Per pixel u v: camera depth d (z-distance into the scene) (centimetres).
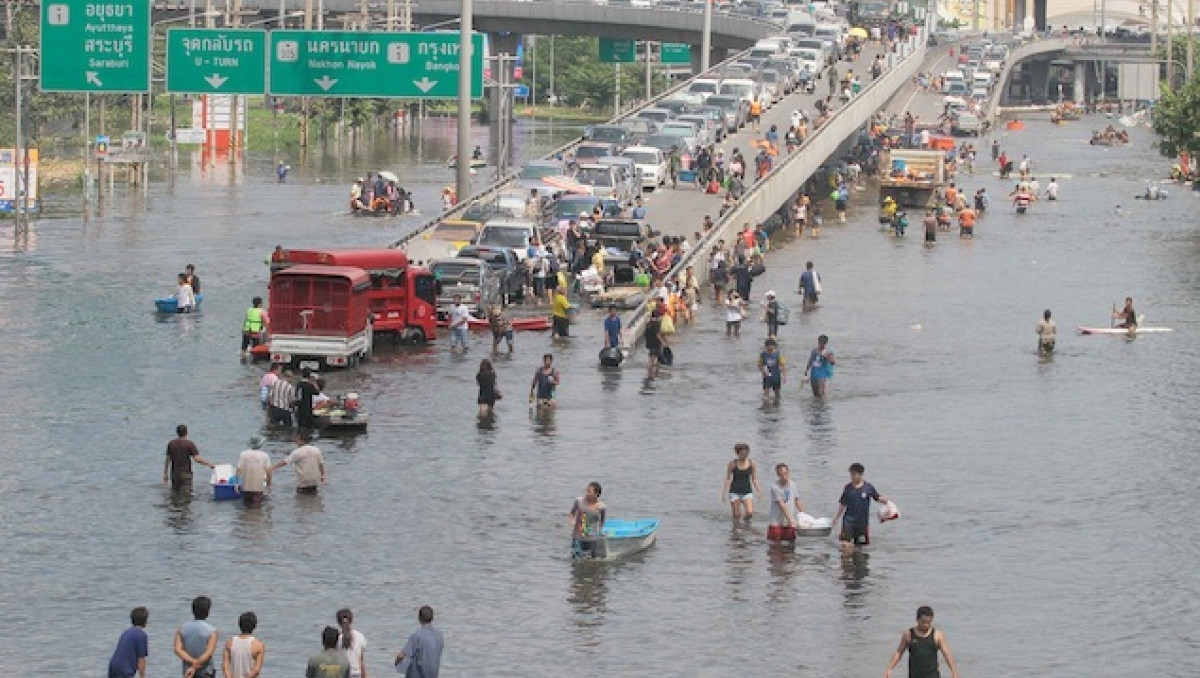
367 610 7875
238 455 10369
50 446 10550
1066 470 10462
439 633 6744
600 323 15100
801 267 18750
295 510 9338
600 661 7319
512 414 11631
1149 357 14062
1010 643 7594
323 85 19800
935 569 8562
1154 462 10669
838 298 16812
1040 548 8931
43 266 17700
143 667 6562
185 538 8831
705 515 9388
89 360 13075
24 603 7900
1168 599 8181
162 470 10075
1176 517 9506
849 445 10988
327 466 10212
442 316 14788
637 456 10588
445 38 19650
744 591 8181
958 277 18238
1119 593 8256
